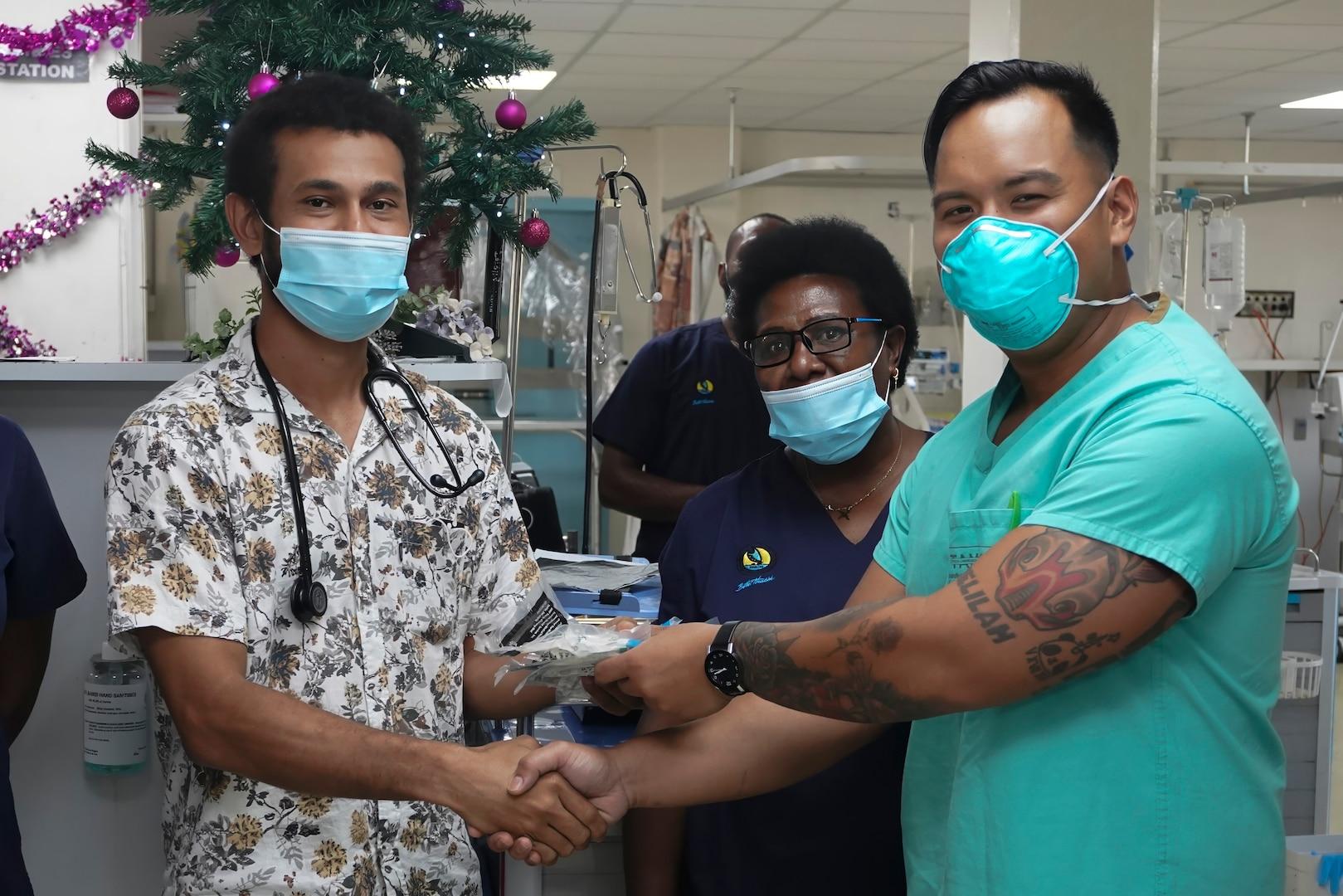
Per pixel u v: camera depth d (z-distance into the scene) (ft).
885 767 4.80
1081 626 3.07
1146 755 3.27
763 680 3.57
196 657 3.76
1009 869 3.36
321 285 4.03
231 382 4.07
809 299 5.04
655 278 7.78
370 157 4.11
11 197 8.98
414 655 4.22
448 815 4.35
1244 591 3.33
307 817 3.97
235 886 3.90
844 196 26.53
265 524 3.98
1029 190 3.40
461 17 6.03
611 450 9.68
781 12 16.37
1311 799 10.85
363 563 4.13
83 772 6.66
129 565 3.81
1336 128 25.04
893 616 3.28
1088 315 3.55
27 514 5.45
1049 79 3.46
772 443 9.43
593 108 23.76
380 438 4.26
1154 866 3.27
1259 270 26.04
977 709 3.23
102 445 6.68
